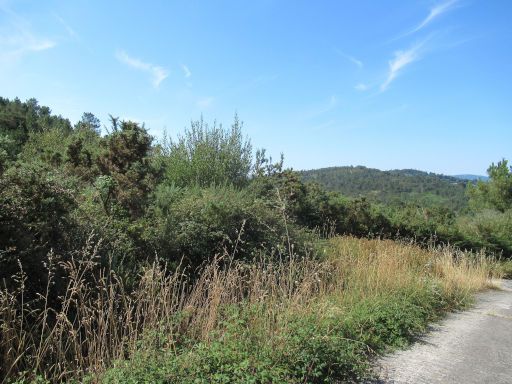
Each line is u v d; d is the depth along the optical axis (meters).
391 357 5.72
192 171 14.27
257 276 6.31
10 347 4.09
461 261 13.60
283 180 15.27
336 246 11.93
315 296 6.72
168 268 6.96
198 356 4.18
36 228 5.25
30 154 9.83
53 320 4.96
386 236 18.19
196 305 5.66
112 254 6.00
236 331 4.80
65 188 5.87
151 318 4.98
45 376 3.98
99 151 8.59
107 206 7.43
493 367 5.55
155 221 7.64
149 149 8.63
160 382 3.75
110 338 4.66
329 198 17.69
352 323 6.05
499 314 8.91
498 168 32.25
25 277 4.59
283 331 4.86
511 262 17.88
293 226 10.59
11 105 33.88
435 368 5.40
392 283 8.43
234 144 15.34
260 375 4.09
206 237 7.86
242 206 9.09
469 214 33.03
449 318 8.23
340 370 4.87
